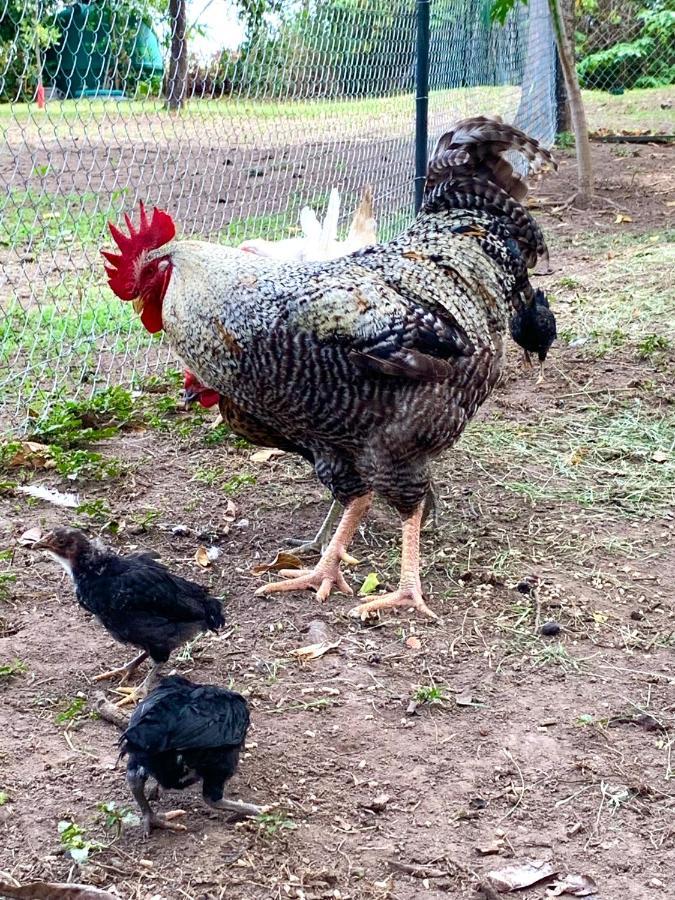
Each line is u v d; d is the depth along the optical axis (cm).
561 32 1391
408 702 430
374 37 1093
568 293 1025
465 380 503
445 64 1217
